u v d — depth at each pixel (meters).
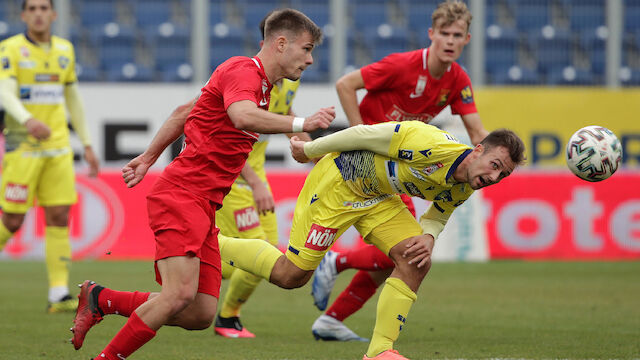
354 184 15.40
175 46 54.81
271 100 20.73
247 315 23.88
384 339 14.84
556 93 42.34
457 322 22.20
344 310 19.02
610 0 48.47
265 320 22.80
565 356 16.73
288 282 16.00
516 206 42.28
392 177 14.91
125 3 56.16
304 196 16.14
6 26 53.66
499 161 13.70
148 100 40.94
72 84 26.17
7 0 54.62
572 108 42.34
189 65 53.72
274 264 15.97
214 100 13.18
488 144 13.88
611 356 16.73
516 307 25.50
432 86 19.02
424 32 56.03
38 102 24.94
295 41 13.40
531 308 25.25
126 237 40.66
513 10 56.00
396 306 14.87
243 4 56.59
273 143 41.12
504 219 42.28
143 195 40.81
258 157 21.88
